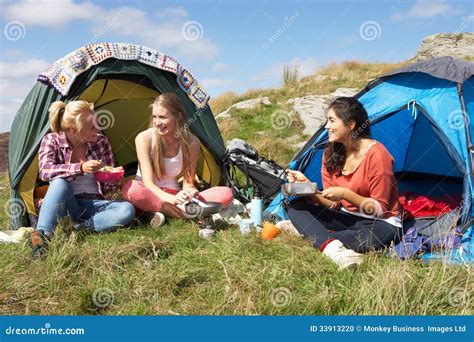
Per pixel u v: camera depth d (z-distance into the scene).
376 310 2.88
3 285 3.24
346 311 2.95
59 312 2.99
